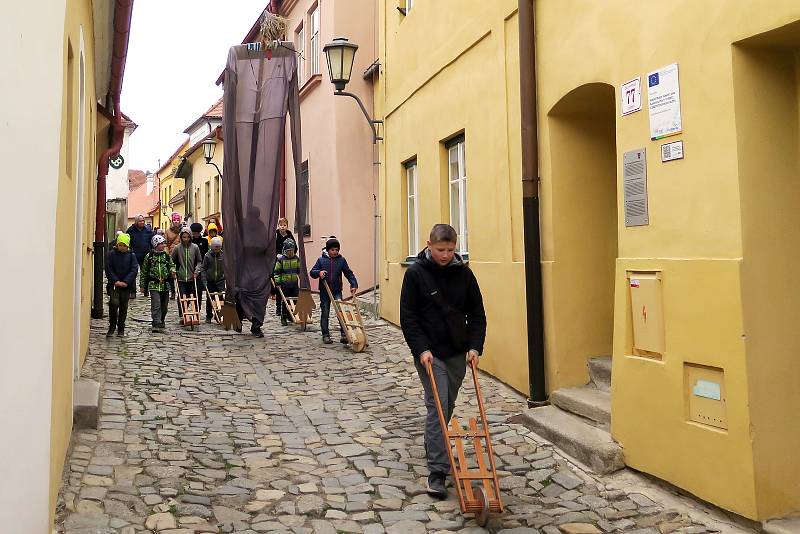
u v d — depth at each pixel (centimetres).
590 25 560
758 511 388
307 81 1673
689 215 439
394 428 619
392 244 1179
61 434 421
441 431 465
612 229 662
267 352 987
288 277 1277
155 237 1150
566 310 639
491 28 764
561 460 519
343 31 1513
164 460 513
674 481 446
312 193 1719
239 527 407
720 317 410
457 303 477
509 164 724
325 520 423
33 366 288
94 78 976
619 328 502
